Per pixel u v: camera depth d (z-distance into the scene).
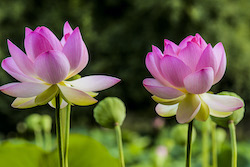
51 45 1.54
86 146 1.84
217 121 1.65
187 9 14.23
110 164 1.85
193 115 1.50
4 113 14.08
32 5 14.84
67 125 1.62
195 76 1.49
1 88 1.52
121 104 1.79
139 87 14.95
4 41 14.26
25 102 1.56
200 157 5.38
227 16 15.08
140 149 6.16
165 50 1.55
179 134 2.33
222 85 14.53
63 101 1.61
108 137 7.81
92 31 15.17
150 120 14.88
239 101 1.53
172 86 1.53
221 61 1.52
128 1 15.68
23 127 4.91
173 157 6.05
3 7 14.47
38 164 1.84
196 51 1.51
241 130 13.47
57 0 15.29
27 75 1.55
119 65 15.03
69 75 1.55
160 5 14.29
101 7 16.05
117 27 15.20
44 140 5.18
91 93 1.56
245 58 14.60
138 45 14.72
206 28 14.44
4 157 1.82
